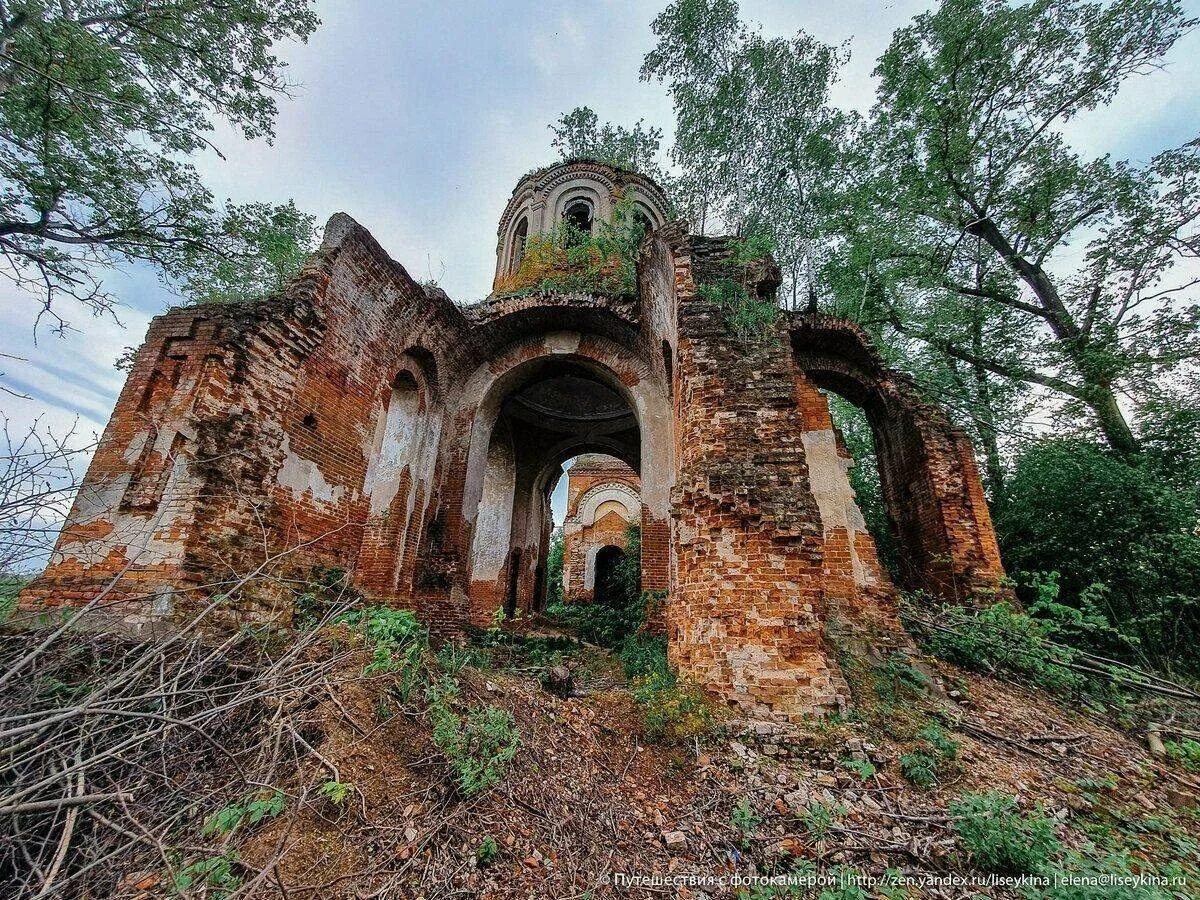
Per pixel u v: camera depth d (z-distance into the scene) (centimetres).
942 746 481
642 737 496
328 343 758
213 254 1048
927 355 1459
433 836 321
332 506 748
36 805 213
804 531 610
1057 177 1297
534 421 1650
